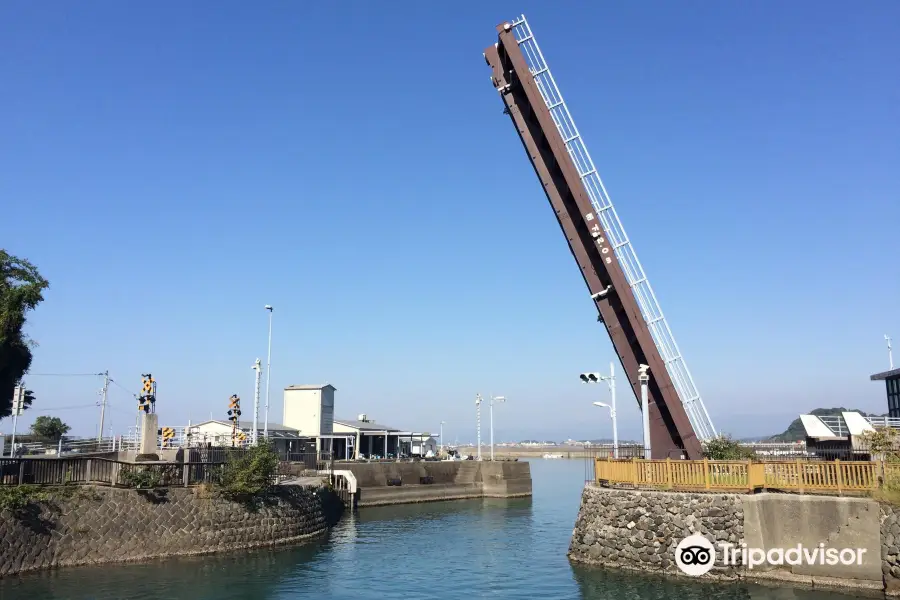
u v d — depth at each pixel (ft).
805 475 86.07
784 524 83.56
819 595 77.15
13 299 112.68
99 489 99.40
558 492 292.61
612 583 87.04
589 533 99.14
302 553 116.06
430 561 114.11
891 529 77.87
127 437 165.17
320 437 246.06
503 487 255.09
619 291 108.47
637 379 112.27
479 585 94.07
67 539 94.22
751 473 87.56
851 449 113.60
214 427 220.64
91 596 80.84
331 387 278.05
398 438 312.29
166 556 102.73
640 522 92.58
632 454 112.57
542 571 102.06
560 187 111.55
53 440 241.96
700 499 88.53
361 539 139.64
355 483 198.49
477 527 164.35
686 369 109.09
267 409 187.73
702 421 109.60
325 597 86.74
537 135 111.55
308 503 131.64
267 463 117.29
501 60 112.16
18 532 89.45
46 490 95.09
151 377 132.87
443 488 242.37
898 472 81.56
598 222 108.78
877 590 77.51
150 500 103.35
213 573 96.02
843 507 81.00
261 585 91.20
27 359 131.85
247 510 114.73
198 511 107.96
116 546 98.32
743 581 83.87
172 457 140.36
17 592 81.30
